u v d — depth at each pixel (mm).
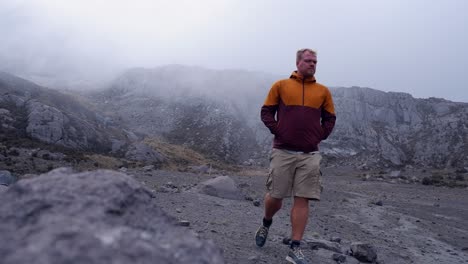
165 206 6566
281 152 3631
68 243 1164
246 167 50719
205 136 70812
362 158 62875
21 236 1224
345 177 35969
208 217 5926
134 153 35812
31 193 1502
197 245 1400
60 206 1418
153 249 1272
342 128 71688
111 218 1413
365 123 73750
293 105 3561
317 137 3598
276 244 4438
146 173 14609
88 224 1308
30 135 32031
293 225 3504
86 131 37812
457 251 6562
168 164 36219
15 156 20859
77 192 1537
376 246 5953
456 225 9766
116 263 1135
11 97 38906
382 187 23797
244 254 3754
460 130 68375
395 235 7457
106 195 1539
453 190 24594
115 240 1250
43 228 1253
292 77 3664
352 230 7270
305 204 3535
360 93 79500
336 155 64312
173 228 1545
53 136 33281
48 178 1632
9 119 33938
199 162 43594
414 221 9719
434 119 73812
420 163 62625
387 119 75562
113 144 38344
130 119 77625
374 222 8859
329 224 7605
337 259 4285
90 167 23172
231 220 5898
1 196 1521
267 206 3844
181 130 74812
